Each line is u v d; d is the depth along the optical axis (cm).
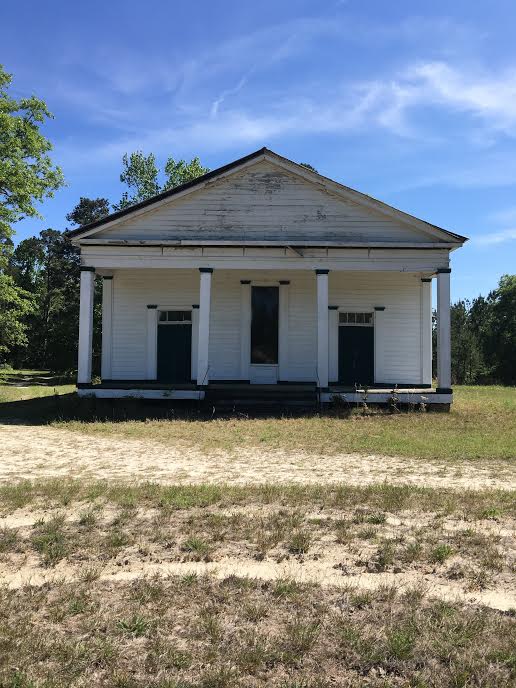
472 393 2452
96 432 1409
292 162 1828
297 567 506
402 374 2052
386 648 378
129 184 4097
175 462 1046
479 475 916
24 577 489
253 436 1332
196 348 2053
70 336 4628
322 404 1767
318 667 362
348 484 834
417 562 516
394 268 1812
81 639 389
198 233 1838
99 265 1833
